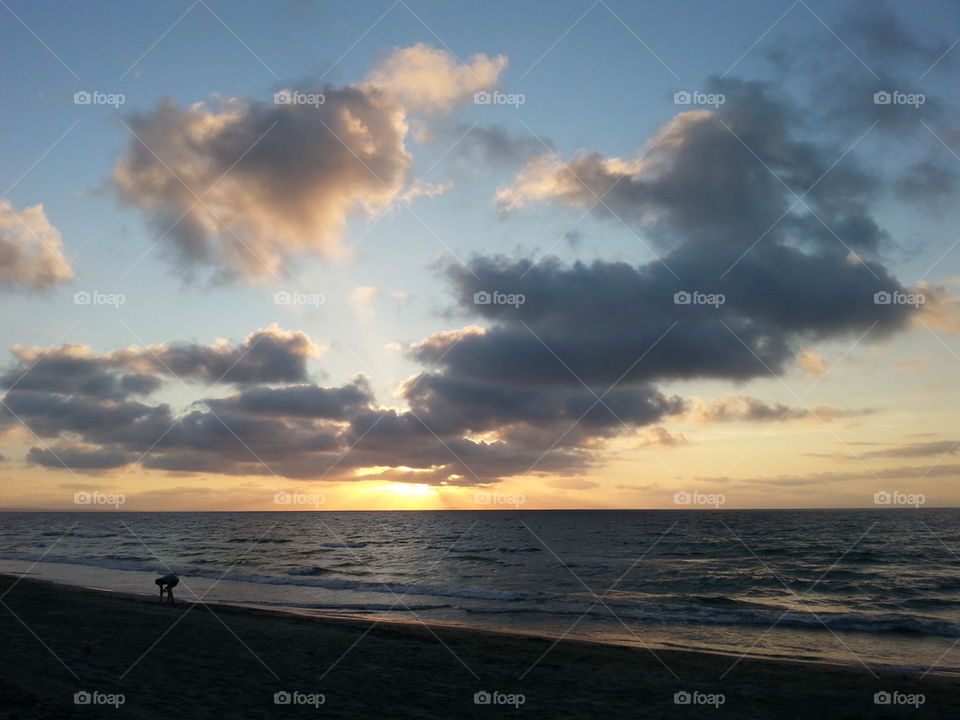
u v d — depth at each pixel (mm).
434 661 14633
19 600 23062
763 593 32375
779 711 11461
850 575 40000
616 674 14000
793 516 156500
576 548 62688
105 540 83062
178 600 25406
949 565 46219
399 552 60094
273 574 39656
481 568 44000
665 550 59531
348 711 10156
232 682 11727
